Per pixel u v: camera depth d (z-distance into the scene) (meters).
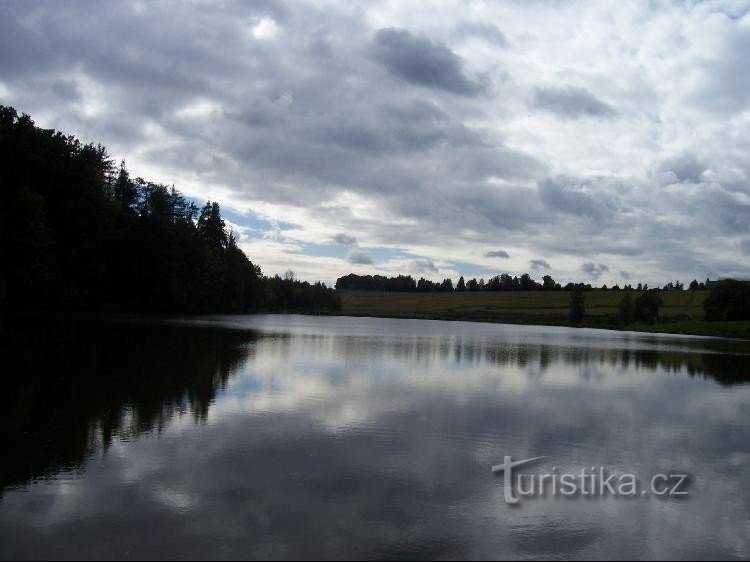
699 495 11.51
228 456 12.55
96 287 73.31
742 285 106.31
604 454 14.01
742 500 11.29
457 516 9.91
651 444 15.10
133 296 82.62
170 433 14.24
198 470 11.59
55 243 63.06
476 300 173.50
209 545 8.47
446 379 25.11
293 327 67.19
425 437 14.77
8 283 58.59
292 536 8.86
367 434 14.80
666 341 63.97
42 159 61.66
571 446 14.57
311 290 152.38
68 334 38.00
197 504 9.92
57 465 11.71
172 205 95.81
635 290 168.88
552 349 45.22
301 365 28.03
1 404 16.77
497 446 14.27
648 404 20.83
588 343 55.50
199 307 96.94
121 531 8.84
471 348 43.34
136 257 80.88
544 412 18.53
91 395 18.41
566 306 154.00
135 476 11.18
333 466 12.12
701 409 20.30
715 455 14.31
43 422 14.96
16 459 12.02
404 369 28.09
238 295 110.50
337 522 9.41
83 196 67.38
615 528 9.78
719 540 9.46
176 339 39.19
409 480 11.52
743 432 16.89
